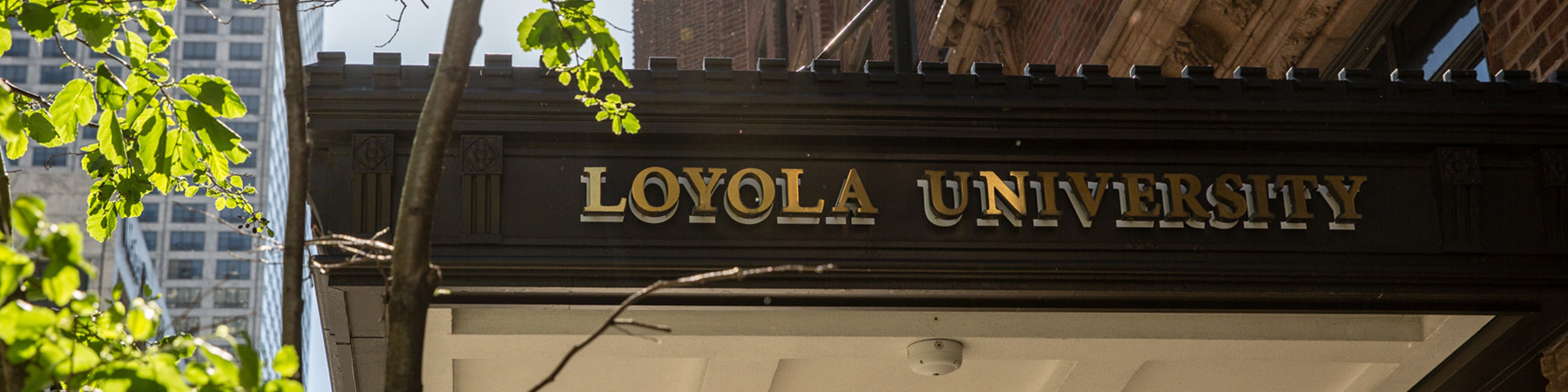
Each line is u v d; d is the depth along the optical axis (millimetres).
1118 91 6348
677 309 6266
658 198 6055
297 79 3361
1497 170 6422
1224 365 8477
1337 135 6340
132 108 4641
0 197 3506
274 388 2867
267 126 113062
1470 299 6496
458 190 5922
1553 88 6484
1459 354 7367
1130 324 7262
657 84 6102
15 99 4867
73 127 4793
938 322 7113
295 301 3158
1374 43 9188
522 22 4527
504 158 6000
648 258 5938
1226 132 6305
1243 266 6195
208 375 2951
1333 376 8492
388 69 5941
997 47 13305
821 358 8117
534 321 6957
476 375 8188
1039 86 6309
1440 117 6379
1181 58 10180
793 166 6141
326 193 5844
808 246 6043
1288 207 6285
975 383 8602
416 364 3057
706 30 29344
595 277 5941
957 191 6176
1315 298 6473
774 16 26266
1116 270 6145
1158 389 8805
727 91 6113
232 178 6230
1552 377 7008
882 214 6113
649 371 8312
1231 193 6277
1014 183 6238
